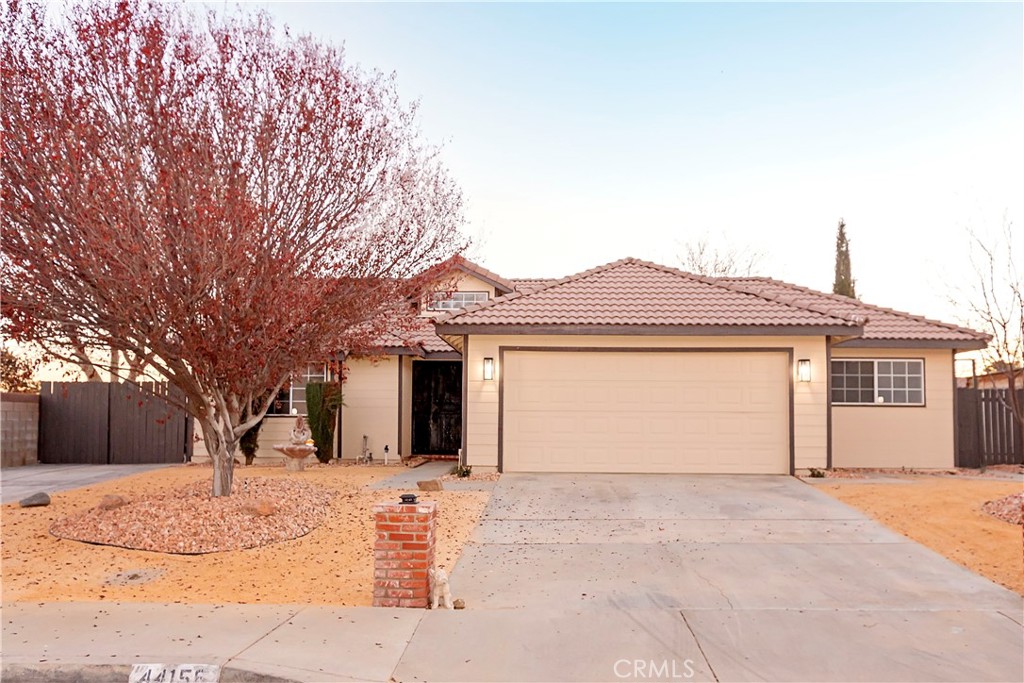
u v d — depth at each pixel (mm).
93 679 5176
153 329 9359
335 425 18438
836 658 5555
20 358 18188
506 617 6480
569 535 9672
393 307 11734
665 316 14281
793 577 7781
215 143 10039
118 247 8570
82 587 7348
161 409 18500
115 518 9648
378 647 5695
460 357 19078
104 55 9328
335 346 11422
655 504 11461
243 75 10297
